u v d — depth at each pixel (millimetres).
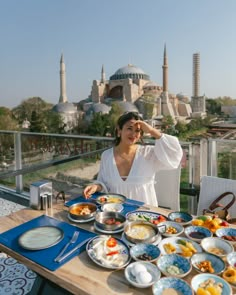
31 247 1211
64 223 1484
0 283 2348
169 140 2018
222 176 2562
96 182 2107
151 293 949
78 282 995
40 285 1821
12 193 4531
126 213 1671
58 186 3564
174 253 1193
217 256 1151
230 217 1827
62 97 79500
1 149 4703
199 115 78500
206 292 934
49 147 4082
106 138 3512
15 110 64938
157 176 2469
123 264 1095
